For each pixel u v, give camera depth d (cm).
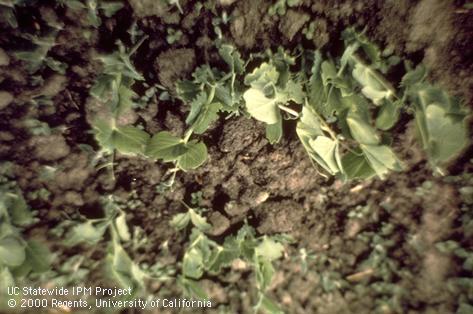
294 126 31
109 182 32
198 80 29
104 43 29
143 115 31
